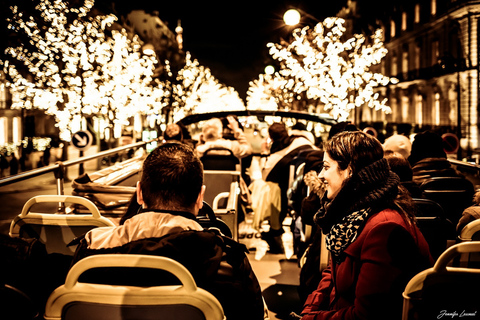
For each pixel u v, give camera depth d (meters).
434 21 39.72
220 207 6.03
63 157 23.97
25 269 2.59
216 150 8.12
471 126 33.03
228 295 2.12
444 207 4.59
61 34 23.53
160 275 2.00
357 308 2.09
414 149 4.93
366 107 58.47
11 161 24.30
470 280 1.97
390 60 52.56
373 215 2.20
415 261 2.10
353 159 2.25
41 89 26.22
